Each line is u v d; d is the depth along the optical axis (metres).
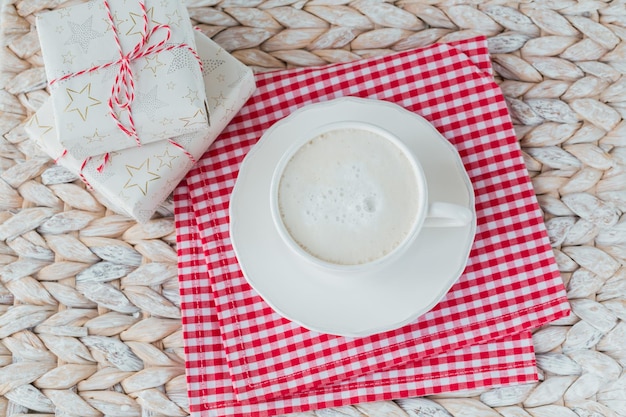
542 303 0.75
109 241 0.78
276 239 0.74
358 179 0.70
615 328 0.76
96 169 0.73
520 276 0.75
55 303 0.77
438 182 0.74
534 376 0.74
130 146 0.73
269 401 0.75
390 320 0.73
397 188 0.70
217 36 0.81
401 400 0.75
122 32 0.72
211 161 0.78
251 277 0.73
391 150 0.70
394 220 0.69
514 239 0.76
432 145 0.75
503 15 0.80
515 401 0.75
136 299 0.77
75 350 0.76
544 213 0.77
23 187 0.79
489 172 0.77
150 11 0.72
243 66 0.76
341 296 0.73
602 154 0.78
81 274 0.77
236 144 0.78
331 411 0.75
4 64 0.80
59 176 0.79
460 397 0.75
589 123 0.79
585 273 0.76
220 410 0.75
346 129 0.71
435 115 0.78
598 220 0.77
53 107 0.71
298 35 0.81
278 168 0.70
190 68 0.71
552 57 0.80
